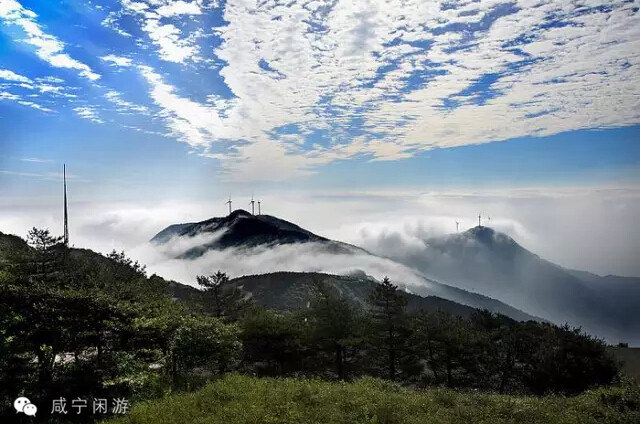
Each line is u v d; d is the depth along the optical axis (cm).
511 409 1554
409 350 3841
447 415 1457
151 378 2220
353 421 1397
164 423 1442
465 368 3731
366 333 3853
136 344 2467
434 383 3784
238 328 3522
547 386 3045
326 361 3944
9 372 1844
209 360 2809
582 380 2927
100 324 2131
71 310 2039
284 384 1984
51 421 1695
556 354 3114
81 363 2080
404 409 1511
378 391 1769
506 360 3544
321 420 1408
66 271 2994
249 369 3712
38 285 2105
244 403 1587
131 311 2325
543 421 1458
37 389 1847
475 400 1698
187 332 2720
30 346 1934
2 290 1953
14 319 1897
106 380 2016
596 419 1514
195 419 1437
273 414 1458
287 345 3662
